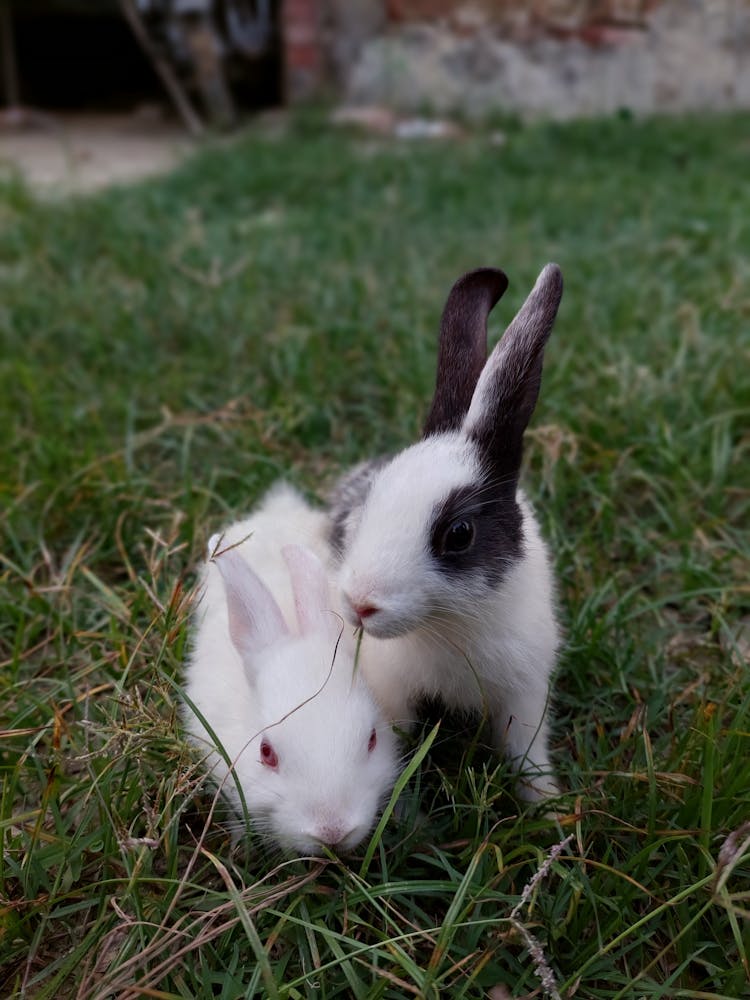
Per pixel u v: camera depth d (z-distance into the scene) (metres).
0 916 0.27
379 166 1.07
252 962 0.27
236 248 0.81
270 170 1.05
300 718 0.30
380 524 0.31
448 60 1.40
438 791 0.32
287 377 0.58
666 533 0.46
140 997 0.25
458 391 0.35
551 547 0.42
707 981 0.26
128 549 0.45
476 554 0.31
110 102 1.72
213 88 1.38
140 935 0.27
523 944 0.27
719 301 0.64
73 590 0.41
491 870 0.29
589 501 0.47
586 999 0.26
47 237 0.83
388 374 0.57
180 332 0.65
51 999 0.27
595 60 1.37
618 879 0.28
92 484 0.46
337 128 1.30
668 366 0.56
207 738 0.32
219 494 0.48
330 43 1.42
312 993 0.26
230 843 0.31
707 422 0.49
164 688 0.33
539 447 0.49
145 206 0.92
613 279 0.71
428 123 1.33
